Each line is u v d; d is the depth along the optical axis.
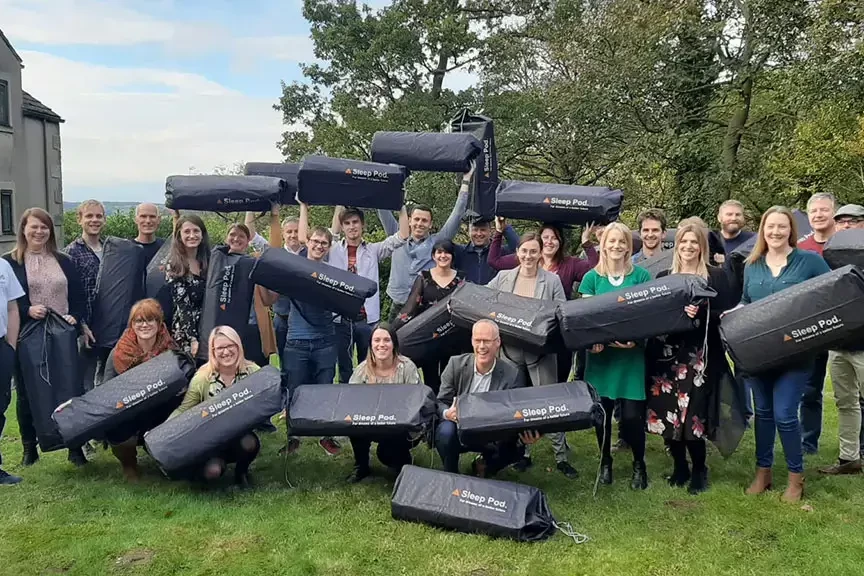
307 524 4.03
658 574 3.49
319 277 4.87
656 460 5.21
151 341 4.76
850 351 4.49
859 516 4.10
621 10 14.62
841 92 11.63
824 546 3.73
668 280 4.20
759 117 14.87
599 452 5.45
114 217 23.33
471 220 6.20
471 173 5.86
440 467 4.98
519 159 18.19
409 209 6.93
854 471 4.75
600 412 4.09
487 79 17.95
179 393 4.42
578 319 4.19
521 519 3.84
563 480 4.79
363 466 4.80
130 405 4.30
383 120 16.70
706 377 4.41
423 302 5.41
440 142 5.71
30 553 3.66
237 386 4.27
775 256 4.40
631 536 3.90
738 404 4.57
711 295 4.10
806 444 5.21
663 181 15.76
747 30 13.39
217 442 4.14
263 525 4.03
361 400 4.32
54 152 19.92
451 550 3.72
